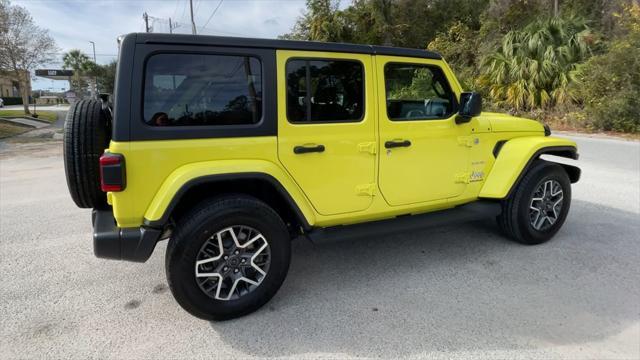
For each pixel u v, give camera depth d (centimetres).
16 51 2778
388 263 385
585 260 383
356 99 330
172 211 286
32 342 272
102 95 354
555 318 291
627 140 1135
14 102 6419
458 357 254
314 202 321
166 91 271
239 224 286
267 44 294
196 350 264
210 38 278
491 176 404
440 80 370
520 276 354
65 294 334
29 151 1255
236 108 289
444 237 445
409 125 351
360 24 2327
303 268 377
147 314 305
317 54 310
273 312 306
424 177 365
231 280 295
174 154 273
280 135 301
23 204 601
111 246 272
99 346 269
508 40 1582
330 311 306
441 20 2422
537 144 403
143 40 263
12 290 340
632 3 1472
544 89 1479
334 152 320
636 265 371
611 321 288
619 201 559
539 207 414
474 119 388
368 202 343
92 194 295
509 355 255
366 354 258
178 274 276
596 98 1327
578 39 1461
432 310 304
